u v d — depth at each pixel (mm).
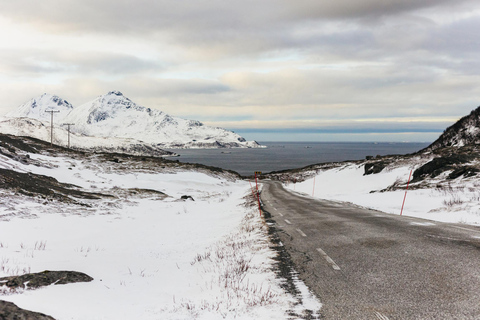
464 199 17578
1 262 7566
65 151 70938
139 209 24750
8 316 3891
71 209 20453
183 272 7992
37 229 13797
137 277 7523
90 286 6168
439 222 11758
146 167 64125
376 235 9469
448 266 5852
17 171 28375
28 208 17734
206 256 9406
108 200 27297
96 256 9547
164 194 38219
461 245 7473
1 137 54312
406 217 13742
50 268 7375
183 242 12844
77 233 14078
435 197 20250
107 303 5273
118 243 12484
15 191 20609
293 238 10117
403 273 5660
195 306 5023
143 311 4977
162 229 16312
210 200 36125
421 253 6941
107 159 67438
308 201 26375
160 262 9375
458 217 13516
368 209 18203
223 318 4367
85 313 4641
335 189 46094
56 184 30188
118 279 7129
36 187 24188
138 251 11031
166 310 4953
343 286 5266
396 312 4098
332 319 4035
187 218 20906
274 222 14289
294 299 4863
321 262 6941
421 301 4379
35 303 4715
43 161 44938
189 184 54531
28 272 6859
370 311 4195
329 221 13289
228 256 8820
